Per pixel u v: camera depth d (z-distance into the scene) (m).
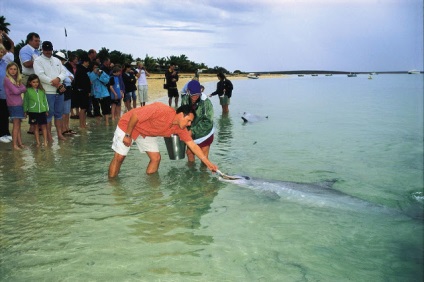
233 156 8.59
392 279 3.61
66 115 10.87
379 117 17.00
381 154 9.21
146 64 85.94
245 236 4.50
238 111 18.59
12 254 3.96
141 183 6.44
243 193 6.05
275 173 7.24
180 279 3.52
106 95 12.59
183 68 104.38
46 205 5.36
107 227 4.66
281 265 3.83
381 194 6.22
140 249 4.10
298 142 10.52
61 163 7.65
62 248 4.10
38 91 8.91
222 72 16.72
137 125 6.37
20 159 7.97
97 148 9.12
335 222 5.00
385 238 4.54
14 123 8.87
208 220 4.95
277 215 5.19
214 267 3.75
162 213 5.15
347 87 55.97
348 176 7.22
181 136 6.27
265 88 50.88
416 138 11.54
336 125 14.24
